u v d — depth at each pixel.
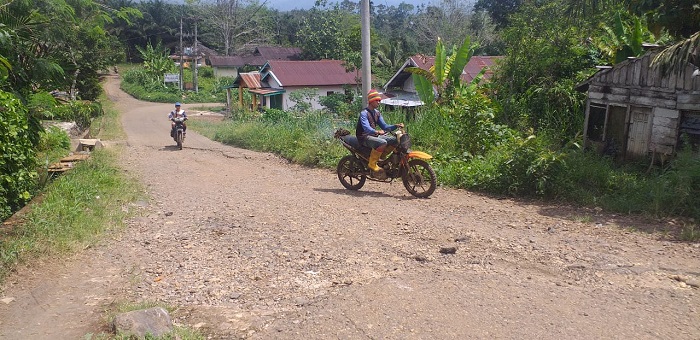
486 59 25.66
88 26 11.58
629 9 10.23
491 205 8.23
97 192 8.60
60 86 9.64
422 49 47.16
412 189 8.95
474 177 9.57
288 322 4.05
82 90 36.81
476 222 7.04
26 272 5.22
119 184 9.58
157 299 4.62
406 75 24.86
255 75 37.47
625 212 7.66
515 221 7.14
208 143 20.02
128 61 83.25
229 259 5.62
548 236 6.33
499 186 9.14
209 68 71.00
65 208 7.21
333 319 4.04
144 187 9.80
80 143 16.03
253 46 74.81
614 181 8.99
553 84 14.50
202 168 12.73
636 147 11.41
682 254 5.61
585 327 3.86
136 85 59.62
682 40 8.98
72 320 4.21
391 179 9.28
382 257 5.55
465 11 51.97
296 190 9.58
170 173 11.80
